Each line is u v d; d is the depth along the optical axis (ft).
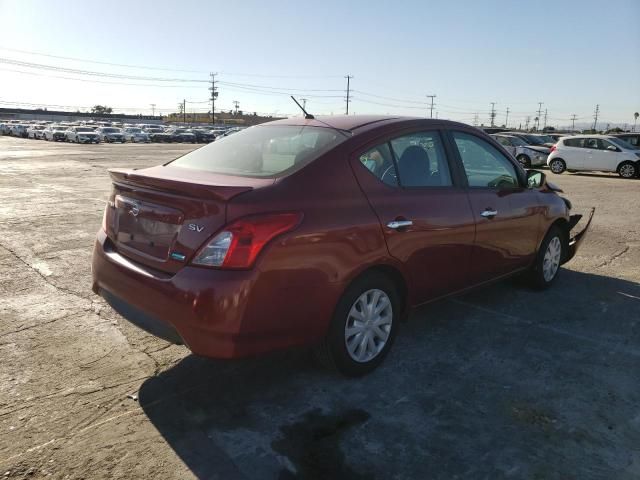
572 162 69.05
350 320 10.64
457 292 13.29
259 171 10.52
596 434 9.25
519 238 14.99
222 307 8.71
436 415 9.75
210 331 8.80
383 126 11.78
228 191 8.87
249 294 8.82
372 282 10.82
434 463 8.39
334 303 10.03
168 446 8.68
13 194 38.14
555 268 17.48
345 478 8.02
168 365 11.43
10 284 16.52
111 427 9.15
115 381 10.71
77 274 17.69
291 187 9.64
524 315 14.87
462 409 9.96
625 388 10.87
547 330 13.83
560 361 12.05
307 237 9.39
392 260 10.96
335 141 10.92
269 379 10.95
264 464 8.29
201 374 11.07
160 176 10.03
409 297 11.84
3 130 227.61
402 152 11.85
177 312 9.02
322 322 9.94
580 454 8.70
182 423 9.32
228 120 444.55
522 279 17.04
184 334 9.06
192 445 8.71
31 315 13.99
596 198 43.01
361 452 8.63
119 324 13.52
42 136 182.60
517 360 12.06
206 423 9.35
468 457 8.55
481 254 13.53
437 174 12.58
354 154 10.82
